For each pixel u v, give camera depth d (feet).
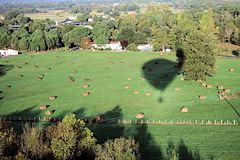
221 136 245.45
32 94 403.54
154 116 301.63
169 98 358.23
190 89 386.52
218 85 395.75
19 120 305.53
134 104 343.87
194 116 295.07
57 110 336.90
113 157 158.10
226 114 295.28
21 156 151.64
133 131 263.90
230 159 208.85
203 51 406.41
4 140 168.35
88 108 338.34
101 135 256.93
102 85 431.43
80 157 174.91
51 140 179.32
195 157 213.25
